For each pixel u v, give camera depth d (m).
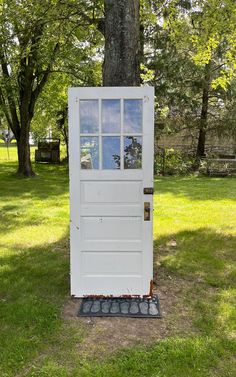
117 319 3.30
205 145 17.33
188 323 3.23
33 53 9.91
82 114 3.38
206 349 2.80
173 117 15.30
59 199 9.23
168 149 16.39
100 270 3.62
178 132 15.82
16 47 8.45
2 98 12.57
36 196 9.64
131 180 3.46
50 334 3.03
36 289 3.94
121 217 3.53
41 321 3.23
